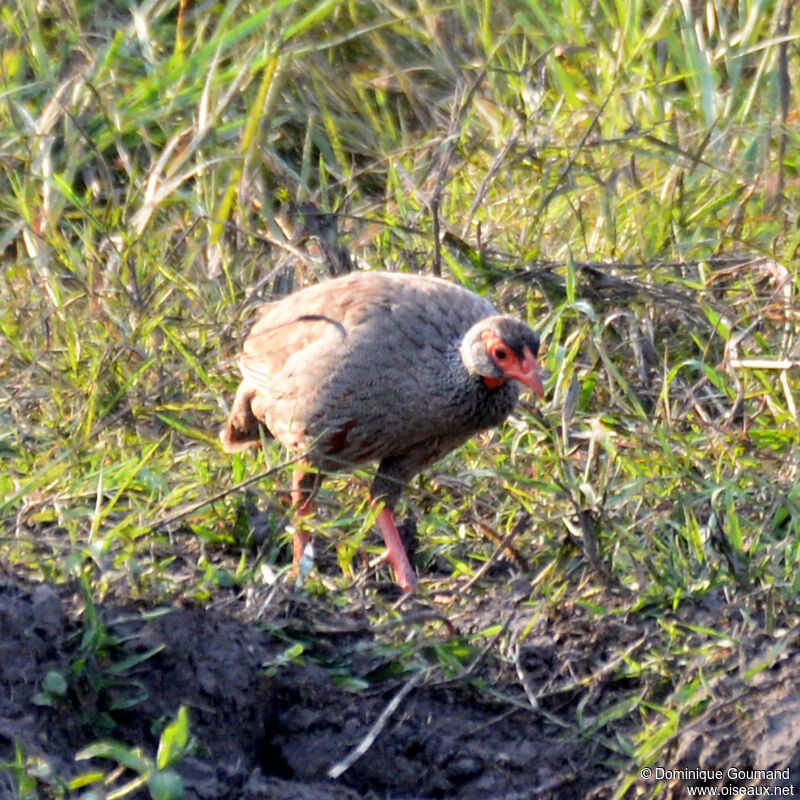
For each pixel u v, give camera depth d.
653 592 8.66
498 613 8.90
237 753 7.68
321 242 12.02
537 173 12.80
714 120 12.92
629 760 7.69
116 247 12.10
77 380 10.78
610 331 11.49
